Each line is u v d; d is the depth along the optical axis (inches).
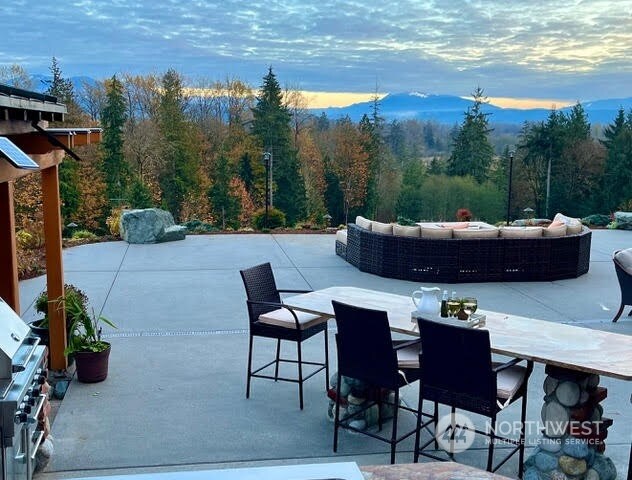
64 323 201.8
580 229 385.4
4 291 195.6
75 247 454.6
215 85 1321.4
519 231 359.6
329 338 250.8
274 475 65.4
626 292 271.4
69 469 142.9
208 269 381.7
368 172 1413.6
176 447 154.9
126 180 1153.4
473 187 1401.3
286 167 1338.6
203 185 1272.1
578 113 1387.8
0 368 102.5
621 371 119.7
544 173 1339.8
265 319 182.2
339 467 67.7
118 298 309.0
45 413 142.5
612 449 155.7
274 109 1336.1
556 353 131.0
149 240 473.4
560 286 348.2
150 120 1217.4
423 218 1429.6
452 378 134.0
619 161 1284.4
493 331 148.3
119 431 163.3
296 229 571.2
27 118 148.1
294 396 189.5
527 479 136.6
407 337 240.1
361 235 376.8
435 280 353.1
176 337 248.2
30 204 748.6
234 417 173.3
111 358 221.5
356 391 165.5
